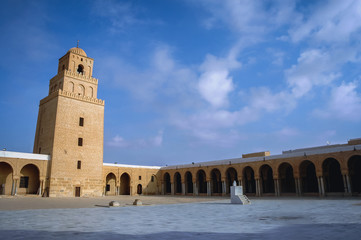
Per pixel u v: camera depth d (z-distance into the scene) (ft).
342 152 97.86
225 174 134.62
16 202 78.84
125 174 159.74
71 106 129.80
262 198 102.68
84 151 130.41
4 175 112.88
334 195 99.71
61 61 145.79
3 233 27.09
